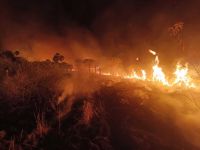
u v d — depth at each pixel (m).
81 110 3.55
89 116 3.45
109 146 2.97
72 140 3.04
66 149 2.90
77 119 3.39
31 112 3.53
